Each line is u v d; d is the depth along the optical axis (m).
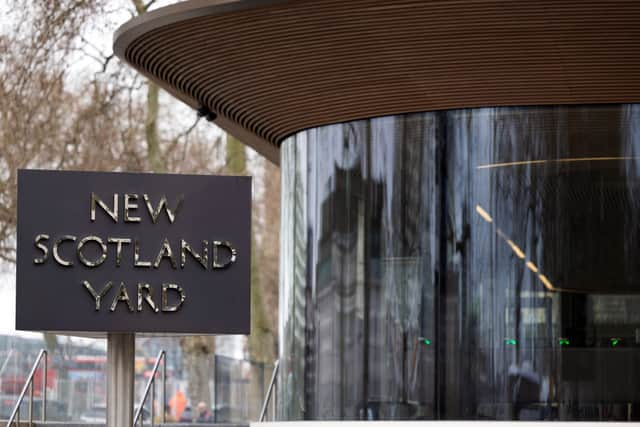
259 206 37.69
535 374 15.70
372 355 16.58
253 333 36.53
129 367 16.59
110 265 16.00
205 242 16.19
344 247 16.98
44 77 30.89
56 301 15.88
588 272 15.71
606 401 15.49
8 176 30.95
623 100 15.82
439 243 16.25
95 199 16.03
